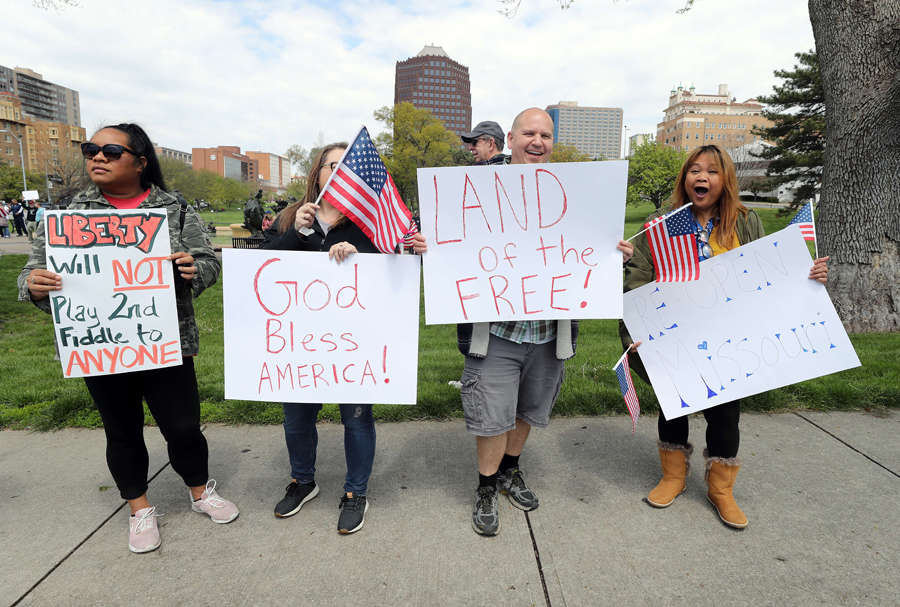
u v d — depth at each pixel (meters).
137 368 2.12
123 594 1.95
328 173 2.32
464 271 2.26
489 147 4.66
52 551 2.20
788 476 2.78
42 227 2.08
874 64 5.29
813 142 26.12
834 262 5.91
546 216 2.22
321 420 3.57
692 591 1.95
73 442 3.25
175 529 2.36
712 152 2.34
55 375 4.54
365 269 2.26
